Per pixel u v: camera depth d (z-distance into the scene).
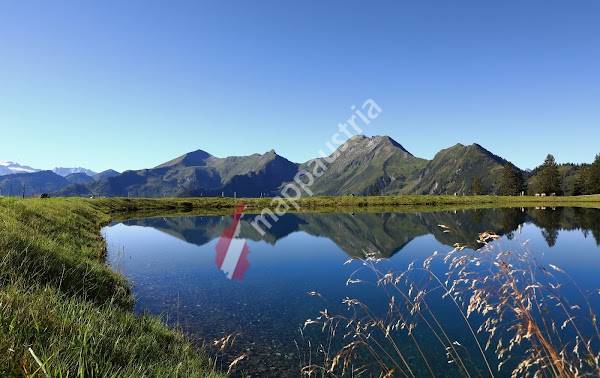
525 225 51.72
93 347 6.07
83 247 22.23
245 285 22.53
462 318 15.12
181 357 9.73
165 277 24.31
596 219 60.81
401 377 10.70
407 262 28.11
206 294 20.39
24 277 8.93
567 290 18.75
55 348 4.94
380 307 17.14
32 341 5.18
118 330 8.40
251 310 17.67
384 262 28.38
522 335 5.46
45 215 25.95
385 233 48.66
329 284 22.67
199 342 13.55
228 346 13.28
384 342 13.40
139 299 18.50
